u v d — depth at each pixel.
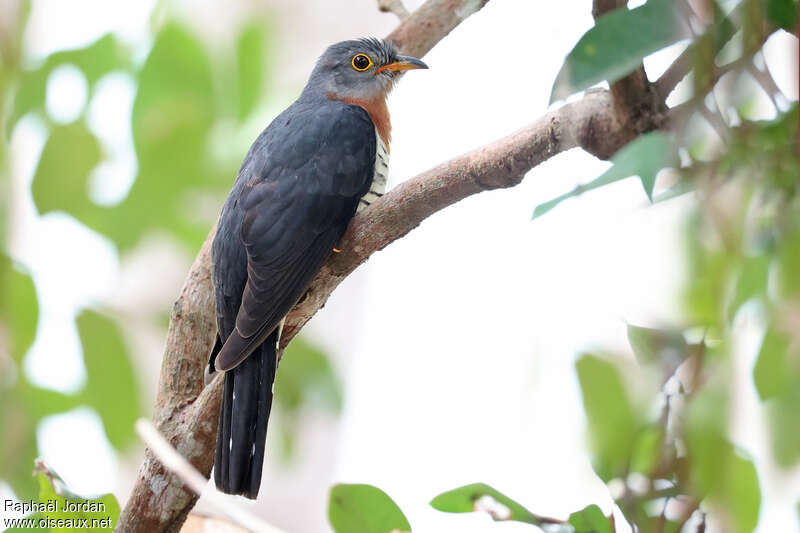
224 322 9.13
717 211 4.42
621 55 4.92
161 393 8.87
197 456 8.41
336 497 7.02
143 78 12.48
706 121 4.47
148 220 12.65
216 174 12.68
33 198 12.13
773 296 4.98
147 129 12.64
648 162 4.30
